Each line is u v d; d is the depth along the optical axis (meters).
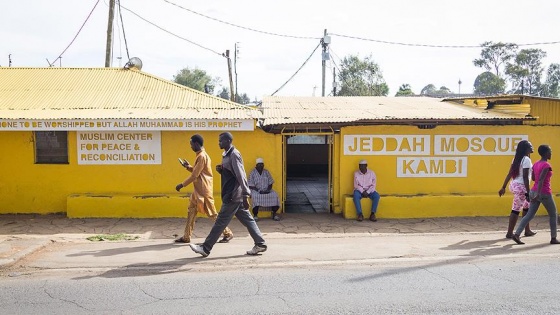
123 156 10.49
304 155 18.53
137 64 13.23
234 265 6.63
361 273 6.30
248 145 10.65
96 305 5.18
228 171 6.82
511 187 8.25
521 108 10.88
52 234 8.72
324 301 5.28
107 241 8.05
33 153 10.41
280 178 10.74
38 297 5.41
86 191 10.51
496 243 7.96
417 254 7.23
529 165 7.90
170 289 5.67
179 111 10.53
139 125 9.66
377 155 10.76
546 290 5.62
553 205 7.82
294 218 10.45
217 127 9.77
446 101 13.96
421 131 10.80
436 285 5.80
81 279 6.03
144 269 6.43
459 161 10.91
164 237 8.54
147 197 10.24
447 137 10.85
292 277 6.13
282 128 10.59
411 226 9.70
